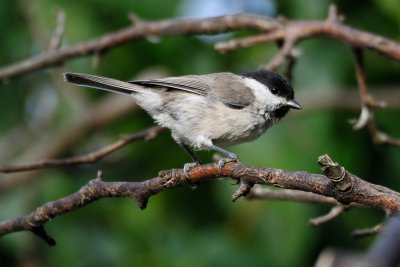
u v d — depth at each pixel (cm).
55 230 1029
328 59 1069
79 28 1078
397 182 1031
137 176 1105
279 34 873
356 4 1079
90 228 1050
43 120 1223
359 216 1017
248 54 1110
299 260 953
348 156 1016
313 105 1043
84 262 1022
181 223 1064
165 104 866
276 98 873
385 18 1067
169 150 1107
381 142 845
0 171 759
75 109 1185
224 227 1040
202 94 856
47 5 1081
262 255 975
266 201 974
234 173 551
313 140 1002
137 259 1033
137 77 1130
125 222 1057
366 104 842
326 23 859
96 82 862
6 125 1191
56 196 1077
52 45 966
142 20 1062
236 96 852
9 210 1077
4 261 1028
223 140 873
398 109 1074
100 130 1194
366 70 1091
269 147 988
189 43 1112
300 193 709
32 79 1212
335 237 1005
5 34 1144
